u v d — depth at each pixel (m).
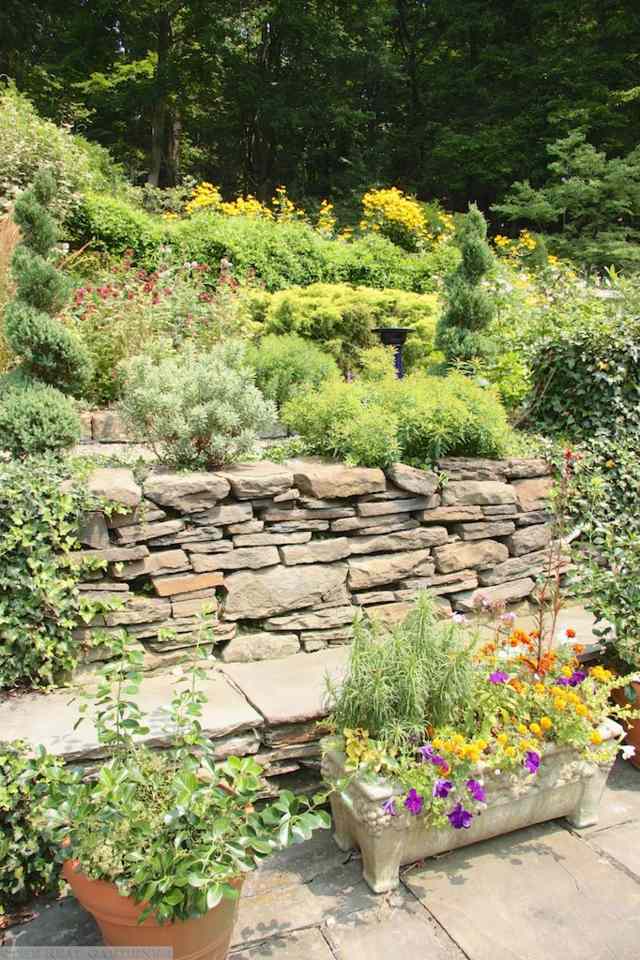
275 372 5.43
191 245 8.46
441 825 2.35
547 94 15.91
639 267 12.23
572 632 2.91
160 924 1.91
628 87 15.38
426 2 19.06
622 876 2.49
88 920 2.28
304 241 9.22
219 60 17.47
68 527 2.92
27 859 2.35
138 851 1.92
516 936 2.22
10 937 2.21
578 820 2.75
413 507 3.65
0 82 9.76
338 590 3.48
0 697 2.81
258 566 3.31
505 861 2.57
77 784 2.14
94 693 2.85
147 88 16.47
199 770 2.30
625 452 4.36
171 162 18.36
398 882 2.45
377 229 11.52
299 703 2.81
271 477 3.32
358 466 3.61
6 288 4.70
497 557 3.91
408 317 7.42
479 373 4.92
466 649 2.58
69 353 3.60
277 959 2.13
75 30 16.72
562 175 14.39
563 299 6.46
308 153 19.36
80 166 8.66
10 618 2.81
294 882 2.46
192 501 3.17
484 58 16.97
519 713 2.61
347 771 2.42
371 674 2.50
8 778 2.32
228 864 1.92
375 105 19.64
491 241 13.00
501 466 3.95
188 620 3.17
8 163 8.02
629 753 2.69
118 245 8.36
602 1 15.84
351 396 3.89
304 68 18.14
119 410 3.89
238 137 19.75
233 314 6.08
